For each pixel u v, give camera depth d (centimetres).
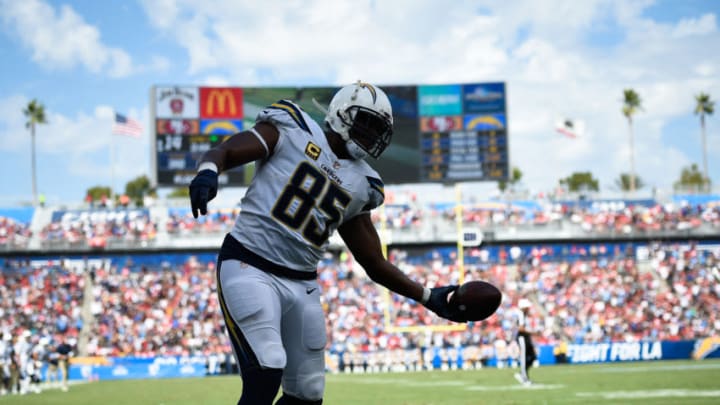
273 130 385
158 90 2830
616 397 1150
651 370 1967
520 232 3622
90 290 3356
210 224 3591
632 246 3659
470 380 1805
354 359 2714
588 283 3356
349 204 400
